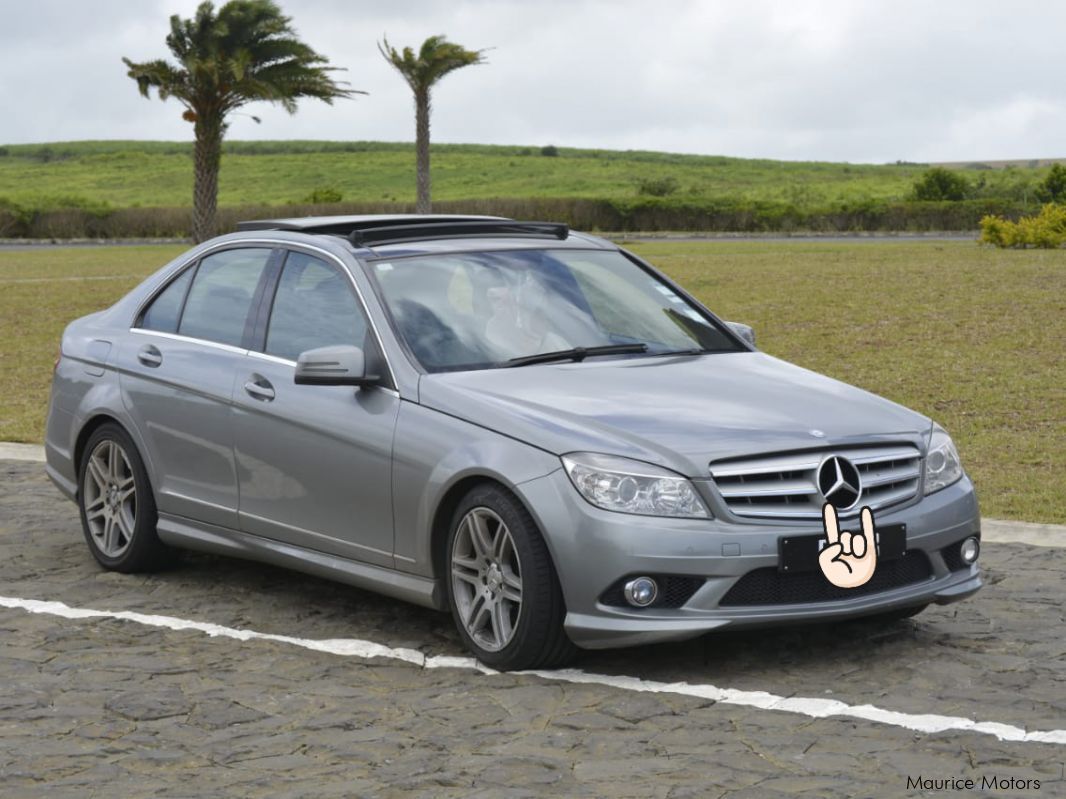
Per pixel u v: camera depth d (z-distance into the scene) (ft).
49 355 68.23
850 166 557.74
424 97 183.83
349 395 21.89
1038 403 49.29
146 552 26.07
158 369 25.44
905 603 19.95
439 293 22.71
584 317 23.20
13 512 32.53
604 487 18.72
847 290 88.74
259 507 23.43
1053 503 33.86
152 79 167.63
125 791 15.66
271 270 24.53
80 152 641.40
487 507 19.71
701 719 17.79
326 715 18.22
